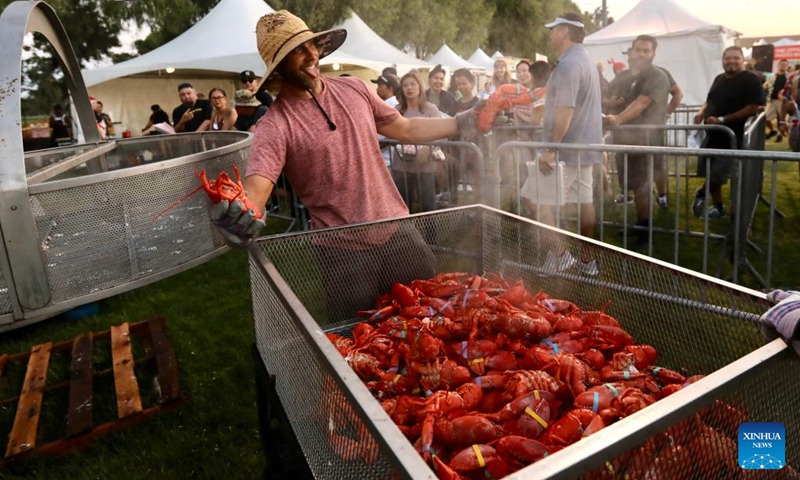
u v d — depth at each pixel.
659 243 5.34
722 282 1.64
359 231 2.33
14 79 2.71
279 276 1.76
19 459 2.59
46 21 4.21
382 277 2.47
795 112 8.00
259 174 2.05
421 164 5.55
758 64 18.11
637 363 1.84
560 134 4.09
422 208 5.73
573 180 4.20
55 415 3.02
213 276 5.12
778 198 6.80
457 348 1.95
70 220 2.84
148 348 3.63
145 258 3.18
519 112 6.12
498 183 4.21
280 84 2.20
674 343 1.83
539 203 4.21
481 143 6.41
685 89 12.52
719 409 1.09
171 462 2.57
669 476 1.03
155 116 11.03
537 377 1.71
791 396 1.24
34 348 3.52
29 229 2.69
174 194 3.32
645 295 1.92
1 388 3.30
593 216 4.41
